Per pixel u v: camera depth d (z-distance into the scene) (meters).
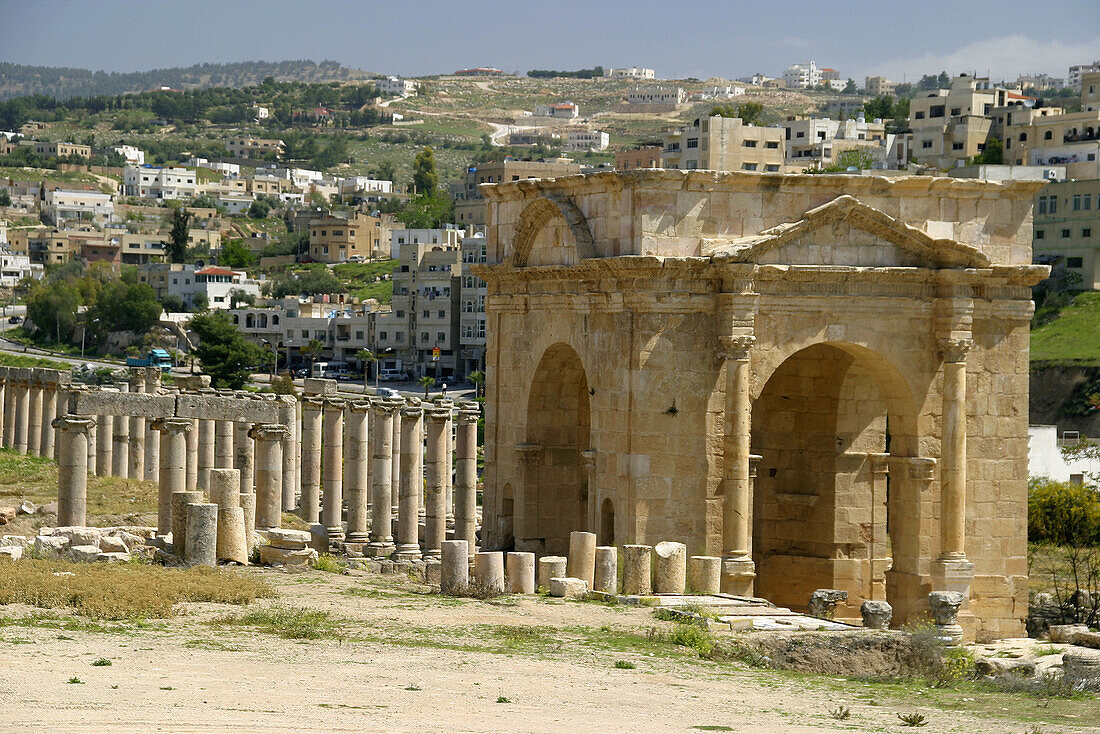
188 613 43.81
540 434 65.12
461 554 52.12
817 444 67.06
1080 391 141.12
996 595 61.00
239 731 27.52
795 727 31.69
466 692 33.47
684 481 57.19
